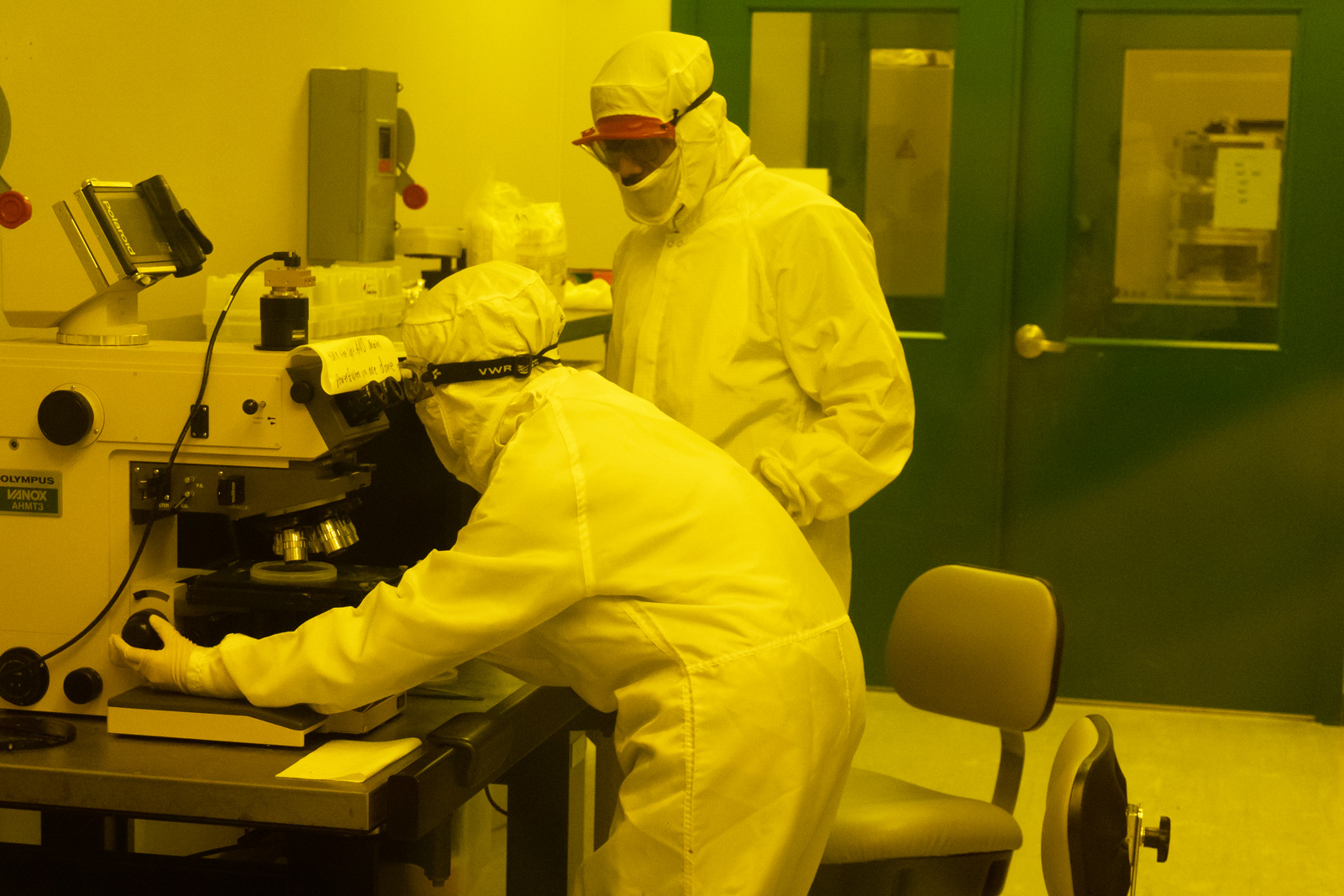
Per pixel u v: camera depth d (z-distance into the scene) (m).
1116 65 4.02
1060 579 4.20
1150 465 4.11
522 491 1.51
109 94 2.18
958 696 2.21
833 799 1.66
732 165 2.36
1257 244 4.01
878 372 2.24
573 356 4.39
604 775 2.61
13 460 1.61
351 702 1.49
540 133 4.24
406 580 1.50
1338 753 3.81
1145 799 3.44
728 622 1.53
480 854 2.56
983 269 4.11
